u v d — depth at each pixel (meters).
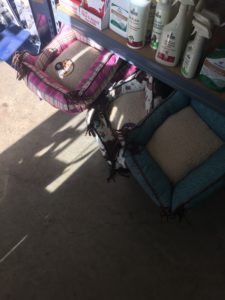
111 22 1.30
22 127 1.67
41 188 1.45
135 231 1.32
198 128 1.26
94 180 1.47
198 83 1.13
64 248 1.28
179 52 1.14
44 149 1.58
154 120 1.30
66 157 1.55
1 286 1.20
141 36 1.20
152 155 1.30
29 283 1.20
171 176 1.24
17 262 1.25
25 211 1.38
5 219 1.36
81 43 1.56
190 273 1.22
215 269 1.22
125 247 1.28
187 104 1.35
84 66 1.46
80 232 1.32
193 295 1.17
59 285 1.20
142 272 1.22
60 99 1.36
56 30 1.77
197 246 1.28
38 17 1.70
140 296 1.17
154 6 1.16
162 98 1.41
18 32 1.97
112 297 1.17
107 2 1.24
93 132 1.41
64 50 1.56
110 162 1.40
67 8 1.45
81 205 1.39
